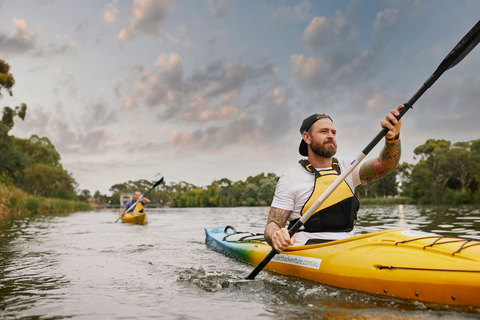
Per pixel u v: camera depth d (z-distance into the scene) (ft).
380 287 7.43
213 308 6.85
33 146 231.30
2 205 62.54
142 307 6.98
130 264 12.09
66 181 195.21
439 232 19.21
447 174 153.38
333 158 10.50
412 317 5.97
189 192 369.91
